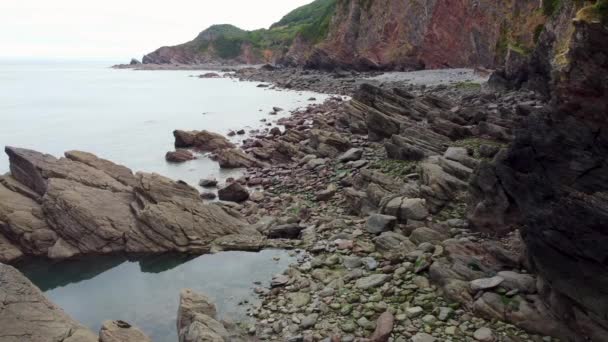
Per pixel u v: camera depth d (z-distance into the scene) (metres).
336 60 118.44
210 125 53.72
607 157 10.47
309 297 15.06
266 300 15.34
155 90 102.00
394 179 23.73
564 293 11.03
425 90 62.75
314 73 117.75
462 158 23.02
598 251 10.15
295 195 26.75
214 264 18.73
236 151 36.06
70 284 17.98
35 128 53.06
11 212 20.91
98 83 128.38
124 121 58.12
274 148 38.06
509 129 28.83
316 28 156.50
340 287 15.30
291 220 22.17
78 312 15.86
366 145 33.94
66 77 163.38
